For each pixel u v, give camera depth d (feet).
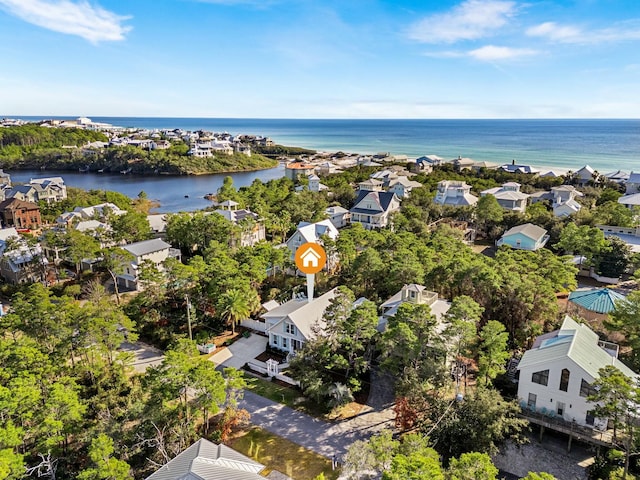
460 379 122.11
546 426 102.17
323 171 542.98
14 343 108.47
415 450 76.38
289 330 138.62
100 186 508.94
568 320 127.75
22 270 192.24
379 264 169.27
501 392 116.98
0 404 84.23
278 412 113.60
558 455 99.66
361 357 121.49
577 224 251.19
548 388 103.30
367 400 118.83
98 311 124.36
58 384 94.58
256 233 261.65
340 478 83.35
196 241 230.07
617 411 84.33
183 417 100.58
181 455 78.07
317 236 224.12
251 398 119.65
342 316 126.11
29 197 345.72
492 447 87.30
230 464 74.90
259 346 148.05
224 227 226.79
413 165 529.04
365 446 80.33
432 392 104.88
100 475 74.43
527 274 153.58
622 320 128.67
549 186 394.73
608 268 200.44
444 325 129.08
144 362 136.46
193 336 150.10
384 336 110.83
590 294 152.56
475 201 322.14
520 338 138.10
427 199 309.42
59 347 113.60
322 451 99.40
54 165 639.35
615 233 230.27
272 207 312.29
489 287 143.84
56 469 87.51
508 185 352.28
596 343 115.75
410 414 99.45
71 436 96.58
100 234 229.86
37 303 127.95
